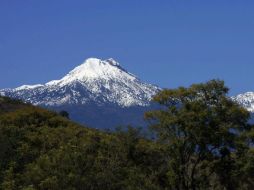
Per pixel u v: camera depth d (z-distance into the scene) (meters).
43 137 52.53
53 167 38.66
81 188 38.12
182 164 63.38
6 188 38.16
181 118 62.94
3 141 46.59
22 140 52.19
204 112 62.88
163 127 64.06
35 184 38.16
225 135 63.38
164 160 63.75
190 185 63.78
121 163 48.66
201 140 63.28
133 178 42.19
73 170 38.53
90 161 39.84
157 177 61.31
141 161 61.12
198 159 64.12
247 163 63.19
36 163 41.31
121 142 60.66
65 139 53.56
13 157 45.19
